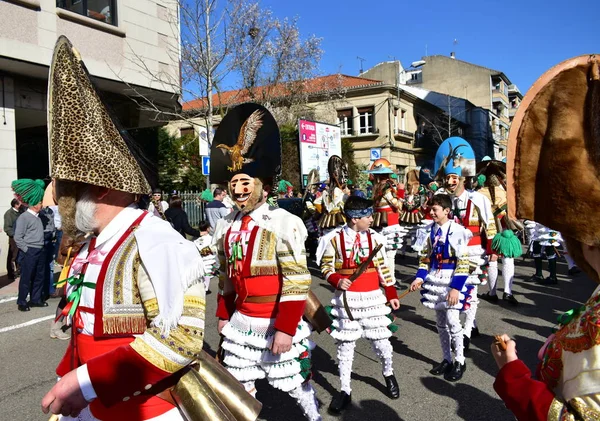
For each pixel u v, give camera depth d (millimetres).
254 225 2900
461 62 47594
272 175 2949
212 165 3100
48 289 7828
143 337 1534
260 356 2826
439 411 3730
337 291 3992
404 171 31891
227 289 3133
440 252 4387
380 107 29859
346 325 3863
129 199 1780
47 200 3367
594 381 1090
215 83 13586
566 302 7062
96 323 1644
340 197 8391
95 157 1624
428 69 48812
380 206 8508
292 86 21953
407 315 6574
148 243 1643
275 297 2854
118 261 1661
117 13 12109
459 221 5676
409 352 5090
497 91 49625
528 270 9633
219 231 3115
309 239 11414
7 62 10031
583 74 1187
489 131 46438
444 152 6102
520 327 5848
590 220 1128
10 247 9602
